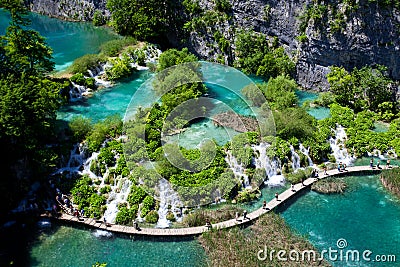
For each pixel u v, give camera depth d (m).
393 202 47.50
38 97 49.03
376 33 61.41
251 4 73.31
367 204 47.34
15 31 56.69
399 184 49.12
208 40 78.56
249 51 74.06
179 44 82.75
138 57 75.25
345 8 62.47
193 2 79.38
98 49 80.94
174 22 82.19
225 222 44.44
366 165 53.34
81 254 41.62
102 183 48.91
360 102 62.94
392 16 59.75
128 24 86.25
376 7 60.38
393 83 62.22
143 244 42.62
